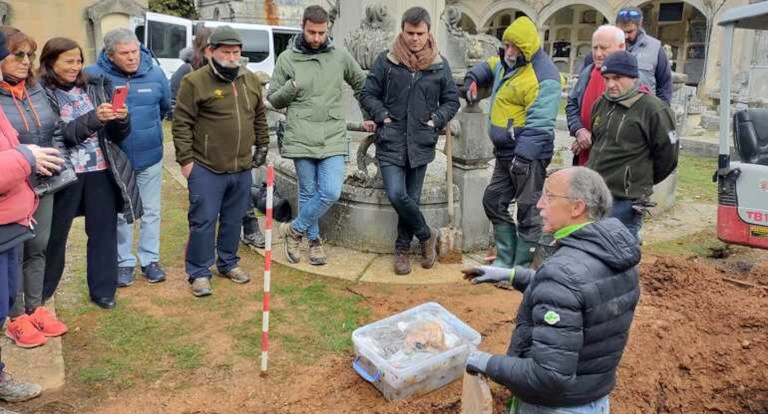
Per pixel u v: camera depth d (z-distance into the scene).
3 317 2.99
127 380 3.33
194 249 4.31
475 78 4.72
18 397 3.08
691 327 4.01
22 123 3.25
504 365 2.33
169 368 3.46
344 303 4.26
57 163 2.97
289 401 3.19
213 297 4.34
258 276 4.70
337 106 4.58
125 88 3.51
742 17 4.49
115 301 4.21
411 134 4.35
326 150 4.55
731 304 4.23
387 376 3.14
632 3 21.25
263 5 21.62
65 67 3.59
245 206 4.52
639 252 2.24
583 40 24.02
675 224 6.26
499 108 4.29
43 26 15.50
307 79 4.42
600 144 3.81
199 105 4.05
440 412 3.12
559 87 4.09
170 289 4.45
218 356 3.58
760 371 3.73
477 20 25.58
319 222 5.39
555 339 2.16
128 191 3.95
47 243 3.64
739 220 4.73
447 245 4.91
